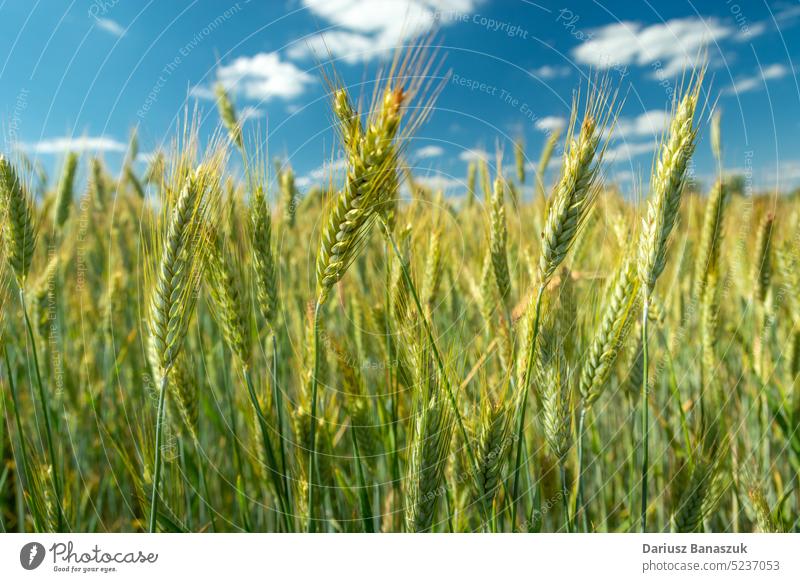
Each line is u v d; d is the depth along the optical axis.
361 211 2.89
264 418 3.57
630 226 3.68
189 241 2.88
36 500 3.44
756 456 4.82
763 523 3.68
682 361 5.45
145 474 3.57
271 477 3.44
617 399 5.31
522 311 3.35
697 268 4.70
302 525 3.59
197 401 3.69
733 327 5.71
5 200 3.43
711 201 4.65
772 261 5.20
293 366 4.75
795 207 5.68
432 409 2.90
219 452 5.15
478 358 3.90
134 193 8.02
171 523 3.50
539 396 3.25
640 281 3.01
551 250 2.86
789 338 4.48
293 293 5.13
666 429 4.70
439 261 4.06
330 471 3.80
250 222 3.39
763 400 4.61
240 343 3.41
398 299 3.58
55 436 4.56
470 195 5.54
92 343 5.86
